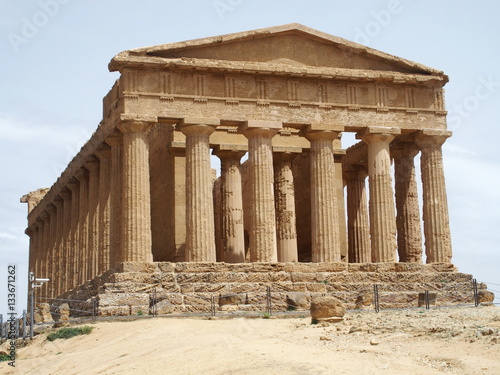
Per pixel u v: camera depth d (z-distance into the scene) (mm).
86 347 42438
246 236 69688
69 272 69188
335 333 37188
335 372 29250
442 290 53906
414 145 62719
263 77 56406
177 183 61000
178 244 60125
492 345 31688
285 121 56188
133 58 53625
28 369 40875
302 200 68312
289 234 63031
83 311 49125
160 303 49188
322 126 56656
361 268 54938
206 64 54750
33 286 48156
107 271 53562
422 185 59062
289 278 53219
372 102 58281
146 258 52656
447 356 30906
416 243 62156
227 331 40344
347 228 68125
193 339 38781
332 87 57719
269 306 48250
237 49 56312
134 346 40062
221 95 55438
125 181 53312
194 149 54406
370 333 36375
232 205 61594
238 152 62438
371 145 58125
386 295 52750
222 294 50938
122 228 53250
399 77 58406
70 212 72625
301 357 32219
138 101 53750
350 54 58500
